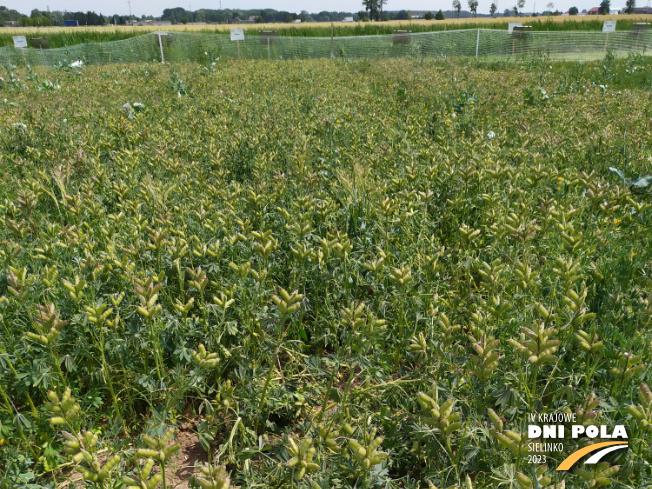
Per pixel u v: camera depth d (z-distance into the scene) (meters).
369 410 2.53
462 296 3.36
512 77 13.84
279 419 2.69
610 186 4.82
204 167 5.82
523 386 2.23
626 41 27.09
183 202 4.41
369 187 4.18
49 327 2.20
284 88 12.01
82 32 38.84
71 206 3.56
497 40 28.09
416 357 2.71
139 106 9.42
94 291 2.89
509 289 3.19
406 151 5.71
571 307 2.27
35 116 8.04
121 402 2.72
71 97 10.61
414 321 3.08
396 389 2.55
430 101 10.18
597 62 19.52
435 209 4.46
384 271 3.34
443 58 21.95
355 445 1.73
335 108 8.68
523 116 8.27
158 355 2.59
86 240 3.28
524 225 3.15
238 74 14.97
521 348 1.97
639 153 6.03
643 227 3.58
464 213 4.38
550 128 7.36
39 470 2.36
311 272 3.35
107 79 14.44
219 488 1.57
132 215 4.14
